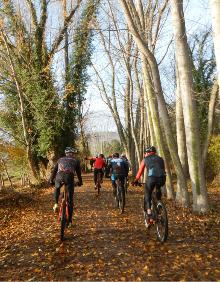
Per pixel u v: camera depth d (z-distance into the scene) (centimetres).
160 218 806
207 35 2319
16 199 1673
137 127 3209
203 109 2300
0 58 2608
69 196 883
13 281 606
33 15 2681
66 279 595
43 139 2723
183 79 1205
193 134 1206
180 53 1205
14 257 752
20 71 2652
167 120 1409
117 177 1216
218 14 650
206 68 2314
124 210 1278
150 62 1373
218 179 2727
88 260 686
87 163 5506
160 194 839
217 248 745
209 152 2578
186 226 991
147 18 1856
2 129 2480
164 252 720
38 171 2891
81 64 2808
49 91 2661
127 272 609
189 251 723
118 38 2527
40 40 2695
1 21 2322
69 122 2805
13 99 2692
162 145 1653
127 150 3231
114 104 3234
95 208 1350
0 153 2264
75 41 2767
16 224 1186
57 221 1125
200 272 596
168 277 579
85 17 2716
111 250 745
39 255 746
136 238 841
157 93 1404
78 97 2852
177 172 1417
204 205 1215
